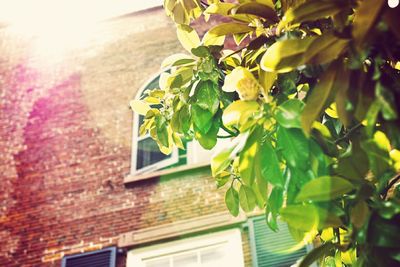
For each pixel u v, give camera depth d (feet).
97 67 26.66
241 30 6.11
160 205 19.20
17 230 20.10
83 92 25.50
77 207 20.26
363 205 4.26
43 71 27.17
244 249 16.69
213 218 17.87
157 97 7.38
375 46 4.17
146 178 20.21
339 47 4.33
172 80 6.44
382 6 3.98
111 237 18.72
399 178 5.33
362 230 4.23
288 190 4.65
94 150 22.50
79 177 21.48
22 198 21.33
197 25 26.84
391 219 4.12
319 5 4.50
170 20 28.25
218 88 6.21
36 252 19.10
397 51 4.40
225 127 6.21
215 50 6.45
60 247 18.99
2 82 27.12
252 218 17.35
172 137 7.15
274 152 4.63
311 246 15.92
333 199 4.54
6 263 19.01
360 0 4.42
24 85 26.71
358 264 4.44
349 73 4.35
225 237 17.26
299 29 5.61
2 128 24.76
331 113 5.79
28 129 24.43
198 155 21.18
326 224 4.37
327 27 5.59
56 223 19.92
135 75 25.64
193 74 6.50
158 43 27.07
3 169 22.79
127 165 21.48
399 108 4.10
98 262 17.83
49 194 21.16
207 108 6.18
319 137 4.59
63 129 23.90
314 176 4.43
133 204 19.62
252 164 4.63
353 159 4.37
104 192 20.52
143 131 7.41
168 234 18.01
